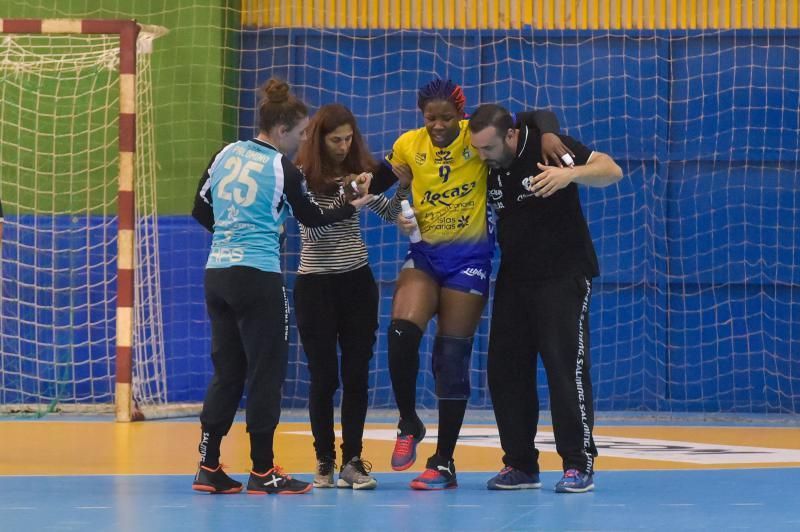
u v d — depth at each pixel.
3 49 27.75
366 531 10.11
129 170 24.44
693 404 28.12
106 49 27.59
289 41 28.30
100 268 27.59
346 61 28.42
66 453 17.78
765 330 28.17
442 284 13.55
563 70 28.28
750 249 28.19
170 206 27.80
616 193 28.23
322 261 13.36
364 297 13.50
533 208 13.26
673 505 11.97
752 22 28.33
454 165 13.27
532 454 13.59
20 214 27.72
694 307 28.27
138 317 26.98
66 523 10.58
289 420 25.08
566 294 13.23
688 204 28.28
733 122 28.14
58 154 27.81
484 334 28.14
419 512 11.40
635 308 28.22
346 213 12.85
